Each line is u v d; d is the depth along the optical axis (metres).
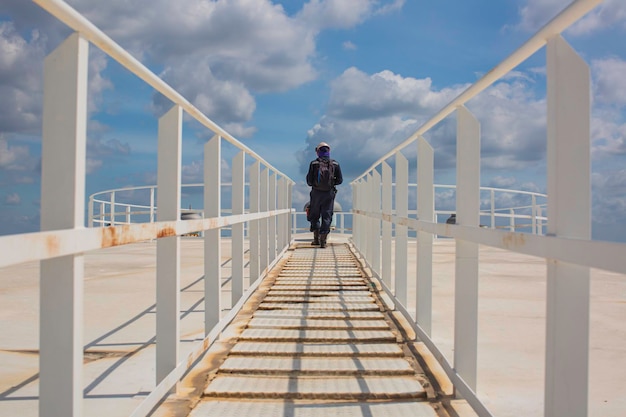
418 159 3.72
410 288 6.20
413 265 8.22
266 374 3.09
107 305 4.79
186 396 2.75
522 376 2.95
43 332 1.67
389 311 4.76
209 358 3.38
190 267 7.88
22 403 2.51
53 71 1.66
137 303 4.88
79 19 1.62
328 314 4.59
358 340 3.77
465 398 2.46
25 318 4.19
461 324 2.63
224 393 2.76
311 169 10.48
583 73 1.62
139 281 6.19
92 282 6.11
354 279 6.59
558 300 1.61
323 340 3.76
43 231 1.61
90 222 12.61
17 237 1.33
